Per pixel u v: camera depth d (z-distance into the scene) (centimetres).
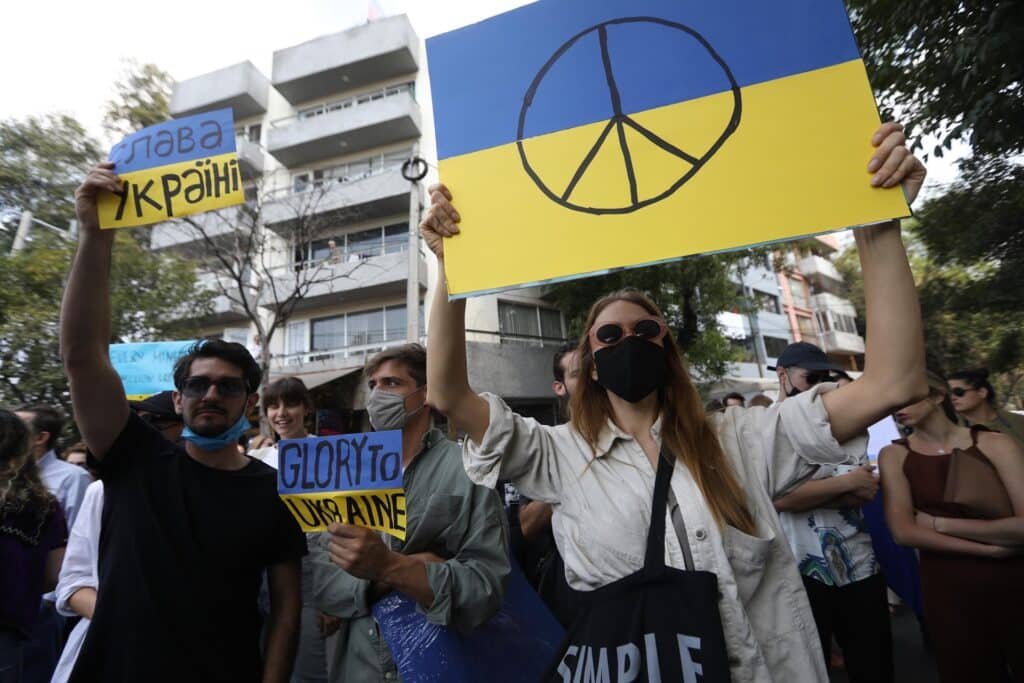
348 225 1546
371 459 148
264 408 340
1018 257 762
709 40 132
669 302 1315
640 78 135
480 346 1273
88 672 148
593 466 135
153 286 1182
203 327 1617
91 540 204
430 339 141
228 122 160
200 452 179
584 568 124
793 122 122
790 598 118
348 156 1656
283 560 176
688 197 124
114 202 161
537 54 143
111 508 166
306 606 229
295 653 169
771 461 129
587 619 118
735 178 122
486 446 137
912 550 338
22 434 226
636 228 126
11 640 211
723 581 112
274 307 1286
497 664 164
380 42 1612
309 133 1596
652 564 115
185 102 1762
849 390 122
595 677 110
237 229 1194
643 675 107
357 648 170
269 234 1474
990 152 470
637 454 134
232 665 155
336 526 141
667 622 109
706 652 104
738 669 107
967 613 217
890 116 533
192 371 174
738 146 124
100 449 167
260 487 176
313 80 1677
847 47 123
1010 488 217
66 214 1052
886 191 113
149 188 160
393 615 162
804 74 124
